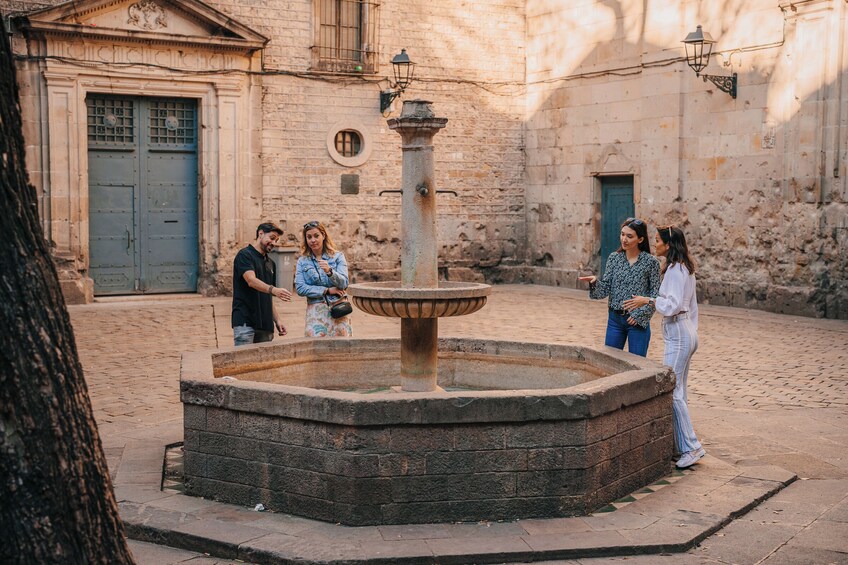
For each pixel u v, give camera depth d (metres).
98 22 17.33
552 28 21.16
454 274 21.59
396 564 4.94
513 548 5.09
